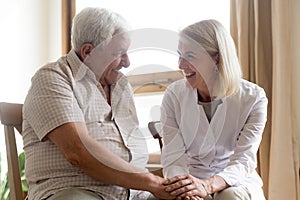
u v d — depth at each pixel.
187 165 1.39
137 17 2.83
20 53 2.77
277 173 2.02
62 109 1.06
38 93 1.09
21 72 2.76
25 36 2.83
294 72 2.17
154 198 1.26
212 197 1.24
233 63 1.33
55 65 1.15
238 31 2.21
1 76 2.56
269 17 2.20
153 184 1.09
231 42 1.35
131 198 1.23
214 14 2.54
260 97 1.40
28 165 1.15
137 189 1.09
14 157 1.22
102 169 1.05
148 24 2.79
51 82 1.09
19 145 2.49
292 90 2.11
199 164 1.44
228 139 1.41
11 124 1.24
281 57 2.08
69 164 1.09
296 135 2.08
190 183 1.13
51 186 1.08
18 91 2.72
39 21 3.00
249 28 2.21
